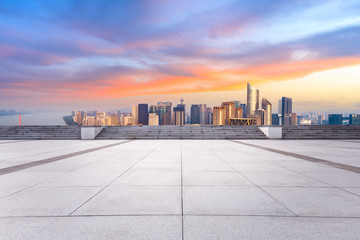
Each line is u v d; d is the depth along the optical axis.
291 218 3.49
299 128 22.48
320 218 3.49
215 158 9.30
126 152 11.28
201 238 2.89
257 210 3.80
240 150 12.05
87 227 3.20
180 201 4.24
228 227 3.20
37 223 3.33
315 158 9.29
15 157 9.71
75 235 2.97
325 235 2.97
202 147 13.59
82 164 8.00
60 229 3.15
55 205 4.04
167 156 9.88
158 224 3.30
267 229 3.14
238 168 7.24
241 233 3.03
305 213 3.68
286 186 5.21
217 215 3.61
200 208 3.90
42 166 7.65
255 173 6.53
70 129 22.50
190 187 5.14
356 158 9.27
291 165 7.76
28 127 22.61
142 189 4.99
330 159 9.02
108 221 3.40
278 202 4.18
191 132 21.66
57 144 15.95
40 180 5.78
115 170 6.96
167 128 22.28
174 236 2.95
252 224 3.29
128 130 22.12
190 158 9.31
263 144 15.55
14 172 6.72
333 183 5.46
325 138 20.50
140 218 3.50
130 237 2.92
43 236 2.95
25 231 3.09
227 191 4.84
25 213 3.69
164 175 6.29
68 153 10.98
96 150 12.19
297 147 13.55
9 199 4.36
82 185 5.32
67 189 5.00
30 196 4.54
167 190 4.92
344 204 4.07
